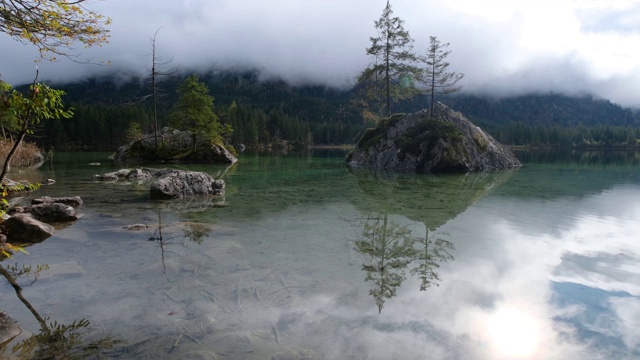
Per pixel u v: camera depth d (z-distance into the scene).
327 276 6.41
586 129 149.38
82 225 9.87
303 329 4.57
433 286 6.00
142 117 94.31
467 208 13.04
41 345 4.12
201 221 10.62
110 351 4.02
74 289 5.66
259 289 5.77
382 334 4.47
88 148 83.06
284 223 10.59
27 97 5.29
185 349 4.07
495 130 137.50
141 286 5.80
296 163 38.66
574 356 4.07
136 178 21.20
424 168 29.09
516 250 8.05
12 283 5.87
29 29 5.82
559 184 20.44
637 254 7.78
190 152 38.00
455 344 4.27
